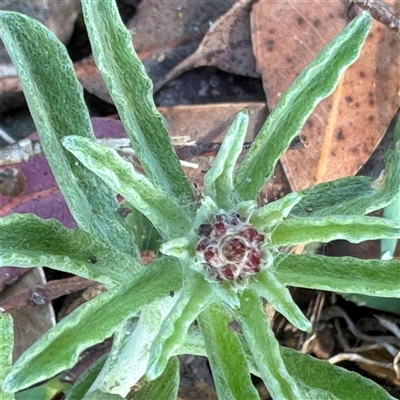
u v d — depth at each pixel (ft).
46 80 0.31
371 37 0.46
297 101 0.28
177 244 0.25
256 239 0.24
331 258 0.27
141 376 0.39
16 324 0.45
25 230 0.26
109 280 0.28
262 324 0.25
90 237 0.28
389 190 0.28
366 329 0.46
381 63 0.46
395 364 0.44
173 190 0.30
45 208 0.45
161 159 0.30
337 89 0.46
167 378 0.38
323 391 0.32
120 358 0.36
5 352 0.30
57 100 0.31
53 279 0.46
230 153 0.25
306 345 0.46
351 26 0.27
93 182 0.33
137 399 0.38
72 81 0.31
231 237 0.24
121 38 0.28
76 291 0.46
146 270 0.26
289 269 0.27
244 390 0.26
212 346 0.27
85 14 0.26
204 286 0.26
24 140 0.44
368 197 0.29
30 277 0.44
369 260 0.27
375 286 0.26
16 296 0.44
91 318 0.25
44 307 0.45
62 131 0.32
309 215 0.31
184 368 0.46
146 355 0.36
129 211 0.41
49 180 0.45
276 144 0.29
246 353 0.33
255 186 0.29
